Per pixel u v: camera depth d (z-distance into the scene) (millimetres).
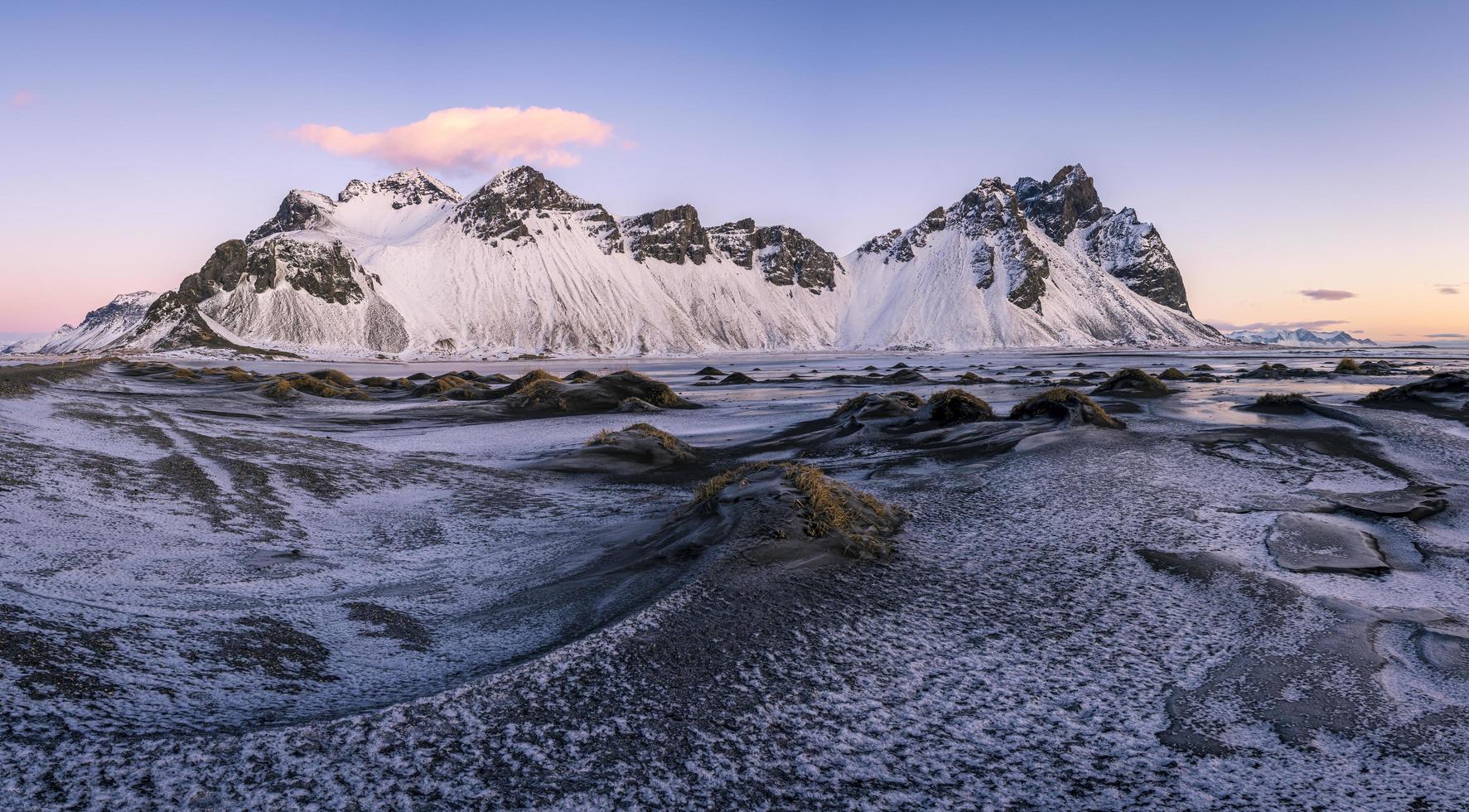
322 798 5410
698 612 9492
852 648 8852
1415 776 6523
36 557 10719
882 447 26516
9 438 18219
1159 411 34906
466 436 33500
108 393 42500
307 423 37688
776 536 12422
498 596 11375
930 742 6887
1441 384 33062
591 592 11039
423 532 15867
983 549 13312
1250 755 6832
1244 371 80500
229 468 19281
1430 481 19172
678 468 24719
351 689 7590
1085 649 9125
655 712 7066
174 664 7504
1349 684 8281
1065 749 6852
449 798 5570
